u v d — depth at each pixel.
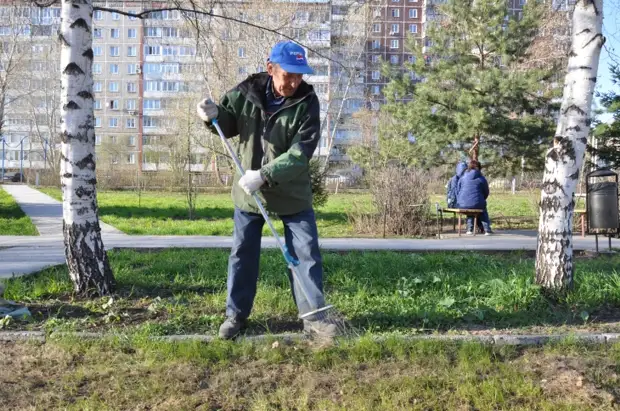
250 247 4.58
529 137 20.20
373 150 25.25
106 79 61.47
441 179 27.41
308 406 3.52
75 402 3.57
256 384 3.78
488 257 9.06
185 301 5.77
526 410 3.42
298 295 4.56
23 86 46.84
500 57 21.25
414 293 6.25
